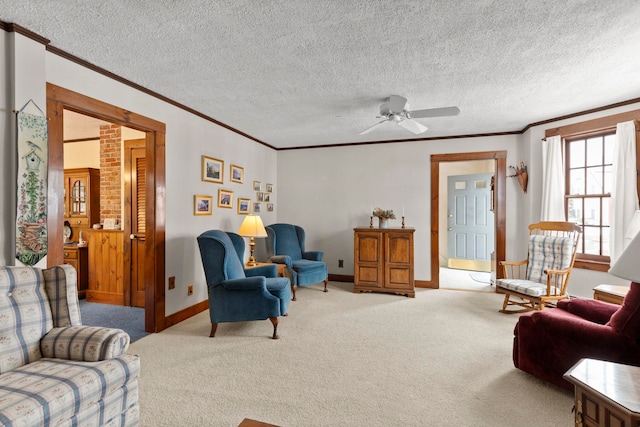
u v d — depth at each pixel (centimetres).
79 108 242
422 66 255
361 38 213
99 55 236
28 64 203
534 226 387
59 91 227
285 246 487
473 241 663
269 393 204
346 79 280
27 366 152
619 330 174
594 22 195
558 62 248
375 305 401
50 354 165
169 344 280
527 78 278
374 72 266
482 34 208
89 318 353
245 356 257
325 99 329
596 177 371
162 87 297
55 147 223
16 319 161
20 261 196
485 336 299
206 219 387
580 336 189
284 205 576
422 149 505
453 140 490
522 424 175
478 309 384
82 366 151
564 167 398
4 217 194
